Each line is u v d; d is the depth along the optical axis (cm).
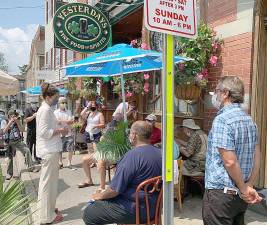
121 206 337
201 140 539
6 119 1043
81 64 545
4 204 254
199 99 627
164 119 239
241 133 270
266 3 496
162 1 231
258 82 505
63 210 537
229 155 265
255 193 268
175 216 488
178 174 490
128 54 495
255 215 482
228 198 271
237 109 277
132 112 826
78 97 1326
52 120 478
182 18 242
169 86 239
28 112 1040
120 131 523
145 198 332
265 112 513
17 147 841
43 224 472
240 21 530
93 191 635
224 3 563
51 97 480
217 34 579
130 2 923
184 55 582
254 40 506
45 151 471
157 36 744
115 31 1165
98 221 347
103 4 988
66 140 860
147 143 351
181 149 553
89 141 873
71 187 668
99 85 1092
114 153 506
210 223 281
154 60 568
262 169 515
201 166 540
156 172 338
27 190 645
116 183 333
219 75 573
